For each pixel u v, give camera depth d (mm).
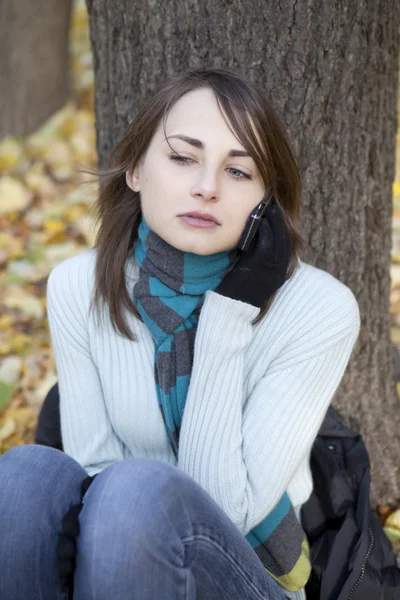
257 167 2373
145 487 2084
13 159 6914
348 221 3188
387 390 3545
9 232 5859
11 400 4191
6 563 2127
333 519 2822
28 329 4801
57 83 7535
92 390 2689
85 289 2664
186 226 2357
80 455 2691
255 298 2441
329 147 3043
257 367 2543
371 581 2602
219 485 2402
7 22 7102
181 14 2881
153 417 2615
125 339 2609
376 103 3049
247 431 2467
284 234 2436
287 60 2873
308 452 2750
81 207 6211
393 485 3520
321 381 2529
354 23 2846
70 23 7680
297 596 2598
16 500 2156
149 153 2418
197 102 2338
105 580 2020
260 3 2793
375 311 3391
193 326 2561
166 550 2051
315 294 2557
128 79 3127
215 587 2201
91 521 2068
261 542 2543
